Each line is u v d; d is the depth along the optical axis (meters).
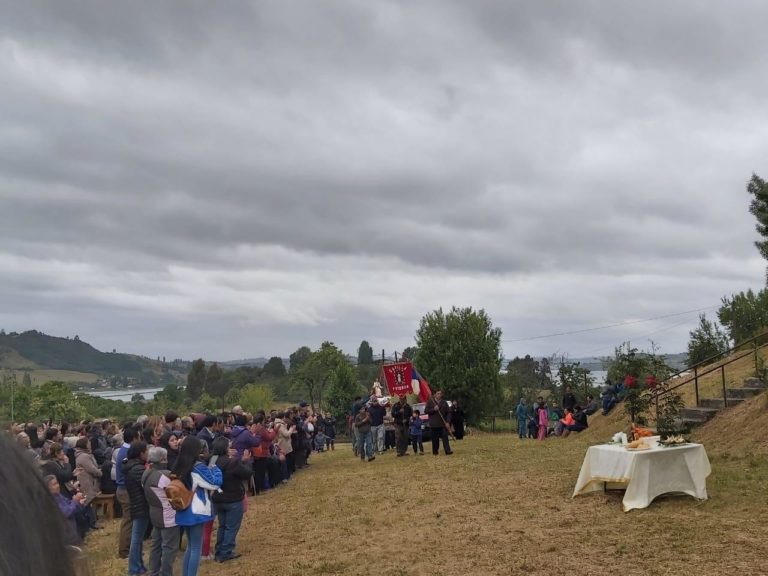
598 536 8.93
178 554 10.71
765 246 17.52
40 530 0.81
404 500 12.84
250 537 11.25
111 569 9.83
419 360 46.31
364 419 22.05
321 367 74.06
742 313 33.22
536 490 12.42
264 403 65.50
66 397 40.62
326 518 12.12
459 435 25.86
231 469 9.77
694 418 16.88
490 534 9.60
